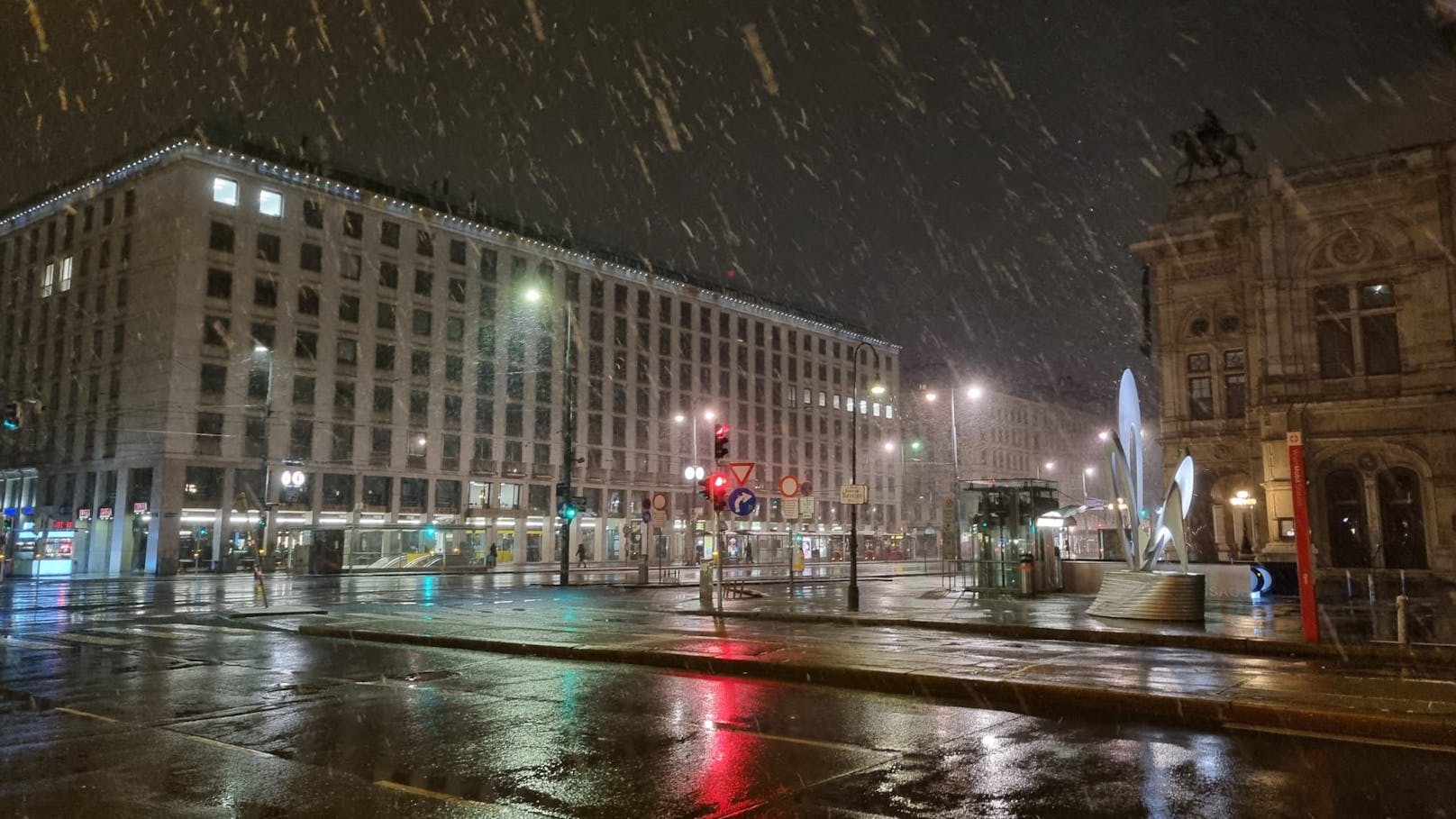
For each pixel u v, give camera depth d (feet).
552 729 27.86
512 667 41.52
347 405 191.21
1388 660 44.37
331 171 191.52
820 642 48.52
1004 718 30.07
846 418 326.24
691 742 26.23
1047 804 20.35
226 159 175.73
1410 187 110.01
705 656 41.47
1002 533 87.61
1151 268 138.21
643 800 20.49
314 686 35.86
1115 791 21.36
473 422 213.87
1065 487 427.33
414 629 54.95
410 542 173.37
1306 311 114.62
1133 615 59.52
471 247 217.36
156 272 172.45
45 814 19.30
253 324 177.88
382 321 198.80
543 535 227.20
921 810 19.89
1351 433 109.40
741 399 286.46
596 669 40.91
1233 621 59.31
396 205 201.16
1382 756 24.90
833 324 324.60
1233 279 126.31
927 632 56.08
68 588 111.96
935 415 366.22
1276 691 32.35
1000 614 64.95
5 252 209.56
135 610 75.87
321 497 185.57
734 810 19.80
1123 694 31.68
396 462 198.08
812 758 24.40
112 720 29.04
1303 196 116.06
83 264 188.96
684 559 256.11
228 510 171.53
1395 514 107.24
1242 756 24.85
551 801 20.38
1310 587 47.85
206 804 20.04
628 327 253.85
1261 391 115.75
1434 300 107.24
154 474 165.99
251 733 27.22
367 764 23.52
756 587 111.24
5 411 103.04
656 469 256.32
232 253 175.83
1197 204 128.88
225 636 54.70
